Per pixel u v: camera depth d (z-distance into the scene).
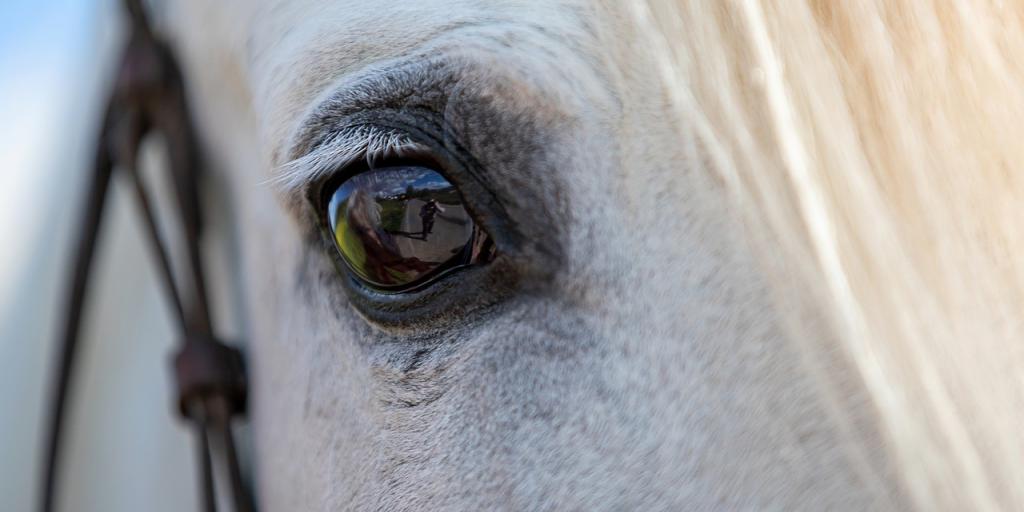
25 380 0.86
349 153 0.64
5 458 0.85
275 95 0.66
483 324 0.64
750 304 0.60
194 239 0.75
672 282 0.61
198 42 0.74
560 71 0.62
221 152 0.75
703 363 0.60
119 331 0.83
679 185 0.61
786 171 0.58
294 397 0.69
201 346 0.74
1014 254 0.58
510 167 0.63
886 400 0.57
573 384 0.62
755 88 0.58
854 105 0.58
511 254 0.63
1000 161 0.58
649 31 0.59
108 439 0.83
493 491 0.62
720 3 0.59
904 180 0.57
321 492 0.67
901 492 0.58
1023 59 0.58
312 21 0.65
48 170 0.88
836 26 0.58
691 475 0.60
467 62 0.63
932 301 0.57
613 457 0.61
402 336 0.64
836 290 0.57
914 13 0.58
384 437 0.65
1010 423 0.57
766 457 0.59
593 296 0.62
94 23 0.86
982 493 0.56
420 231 0.63
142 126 0.76
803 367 0.59
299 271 0.69
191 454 0.79
